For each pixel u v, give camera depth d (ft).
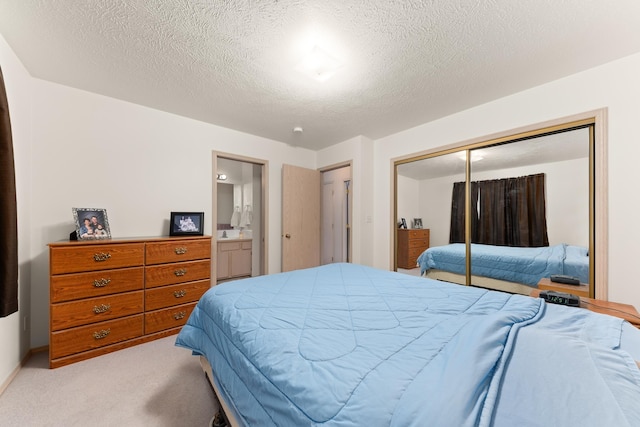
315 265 13.51
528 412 1.71
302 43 5.51
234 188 17.31
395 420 1.78
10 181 4.57
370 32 5.17
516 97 7.68
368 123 10.14
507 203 8.23
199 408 4.76
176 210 9.33
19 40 5.37
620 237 6.03
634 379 2.01
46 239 6.98
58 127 7.20
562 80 6.86
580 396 1.74
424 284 5.54
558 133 7.14
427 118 9.63
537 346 2.44
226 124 10.29
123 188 8.26
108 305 6.70
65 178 7.29
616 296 6.03
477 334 2.55
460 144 9.02
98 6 4.50
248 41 5.43
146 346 7.07
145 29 5.08
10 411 4.66
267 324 3.51
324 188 17.30
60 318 6.06
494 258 8.55
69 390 5.24
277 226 12.51
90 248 6.47
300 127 10.59
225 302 4.49
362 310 3.99
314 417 2.07
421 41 5.43
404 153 10.95
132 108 8.43
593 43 5.49
